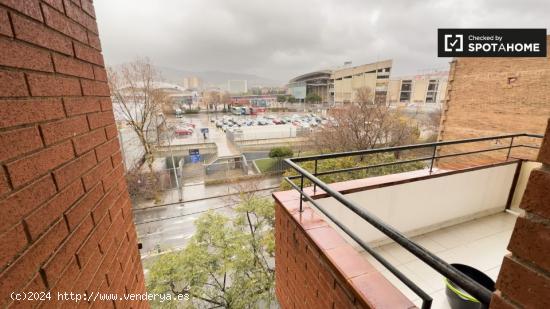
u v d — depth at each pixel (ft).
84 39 3.51
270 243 22.80
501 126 24.30
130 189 48.73
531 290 1.68
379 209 7.11
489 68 25.18
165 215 46.11
